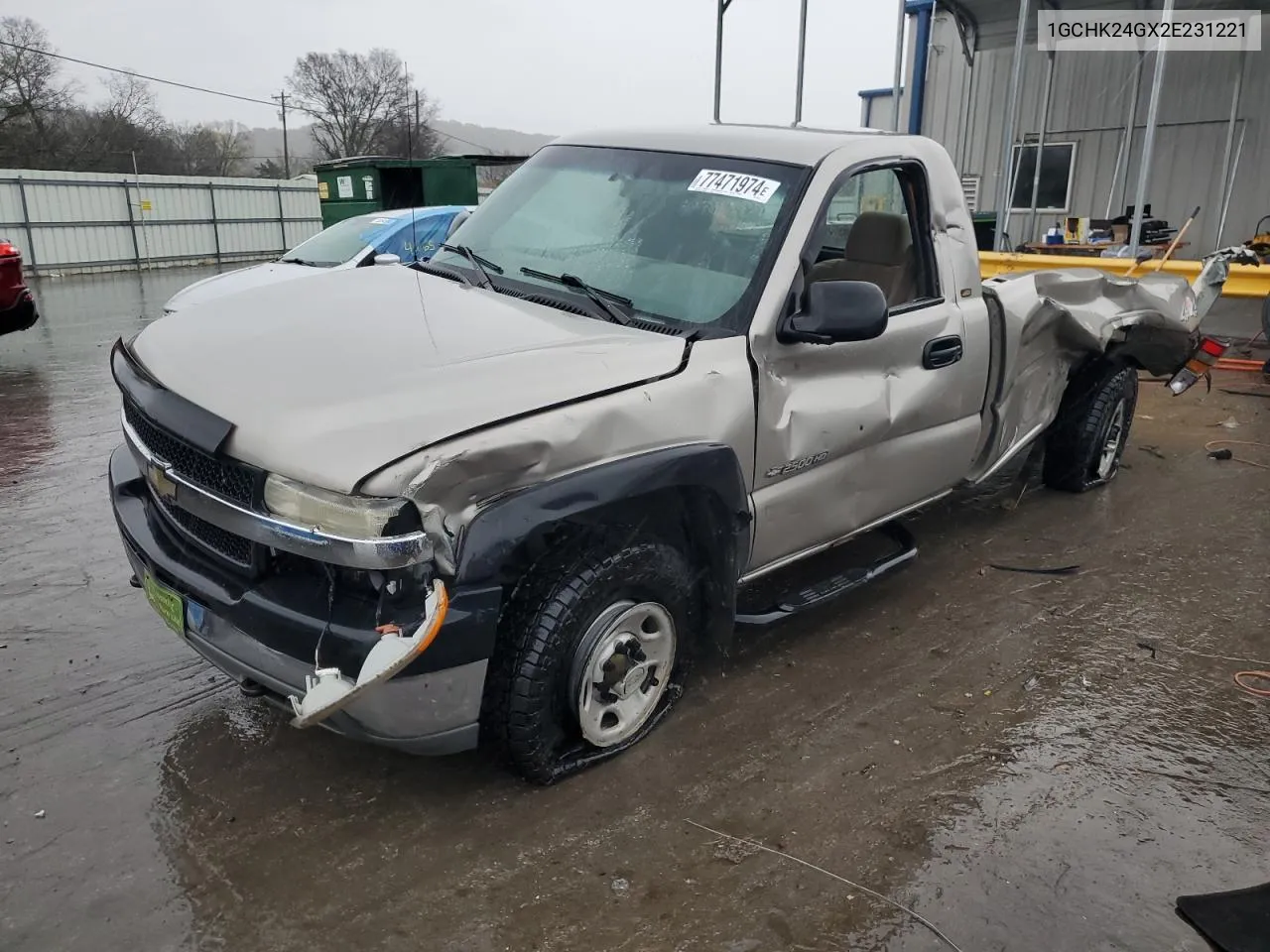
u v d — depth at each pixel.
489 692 2.81
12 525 5.12
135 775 3.04
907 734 3.38
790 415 3.32
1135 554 4.98
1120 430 5.93
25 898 2.53
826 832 2.87
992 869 2.73
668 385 2.93
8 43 42.31
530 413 2.62
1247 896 2.64
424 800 2.96
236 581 2.69
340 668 2.46
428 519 2.39
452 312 3.14
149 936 2.43
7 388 8.75
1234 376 9.18
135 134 48.91
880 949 2.45
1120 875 2.72
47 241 23.69
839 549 4.82
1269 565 4.85
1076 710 3.56
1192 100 14.05
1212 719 3.52
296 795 2.98
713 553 3.23
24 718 3.33
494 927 2.48
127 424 3.11
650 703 3.24
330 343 2.87
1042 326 4.73
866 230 4.04
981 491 5.92
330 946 2.41
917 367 3.90
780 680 3.71
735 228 3.40
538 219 3.80
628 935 2.47
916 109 14.74
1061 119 15.36
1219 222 13.15
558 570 2.83
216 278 9.17
